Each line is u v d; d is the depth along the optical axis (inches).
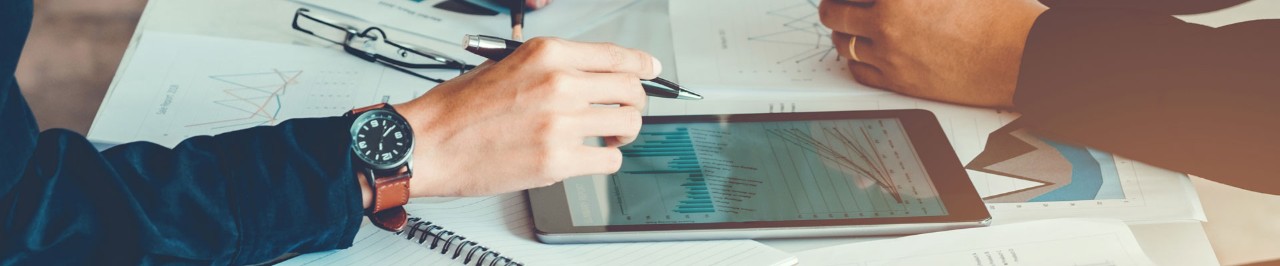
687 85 37.6
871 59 37.6
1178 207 30.5
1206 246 28.8
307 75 38.3
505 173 28.7
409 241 28.8
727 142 33.0
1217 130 31.5
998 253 27.9
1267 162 31.0
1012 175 32.2
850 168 31.6
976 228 29.0
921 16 35.9
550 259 27.9
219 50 39.6
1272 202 31.0
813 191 30.4
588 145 31.9
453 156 28.6
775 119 34.5
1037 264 27.4
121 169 26.3
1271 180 31.1
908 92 37.5
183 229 26.2
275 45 40.3
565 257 28.0
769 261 27.3
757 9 44.1
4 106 23.6
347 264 27.9
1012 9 35.6
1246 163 31.2
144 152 27.3
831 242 28.8
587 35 41.6
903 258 27.8
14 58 23.7
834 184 30.8
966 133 34.7
